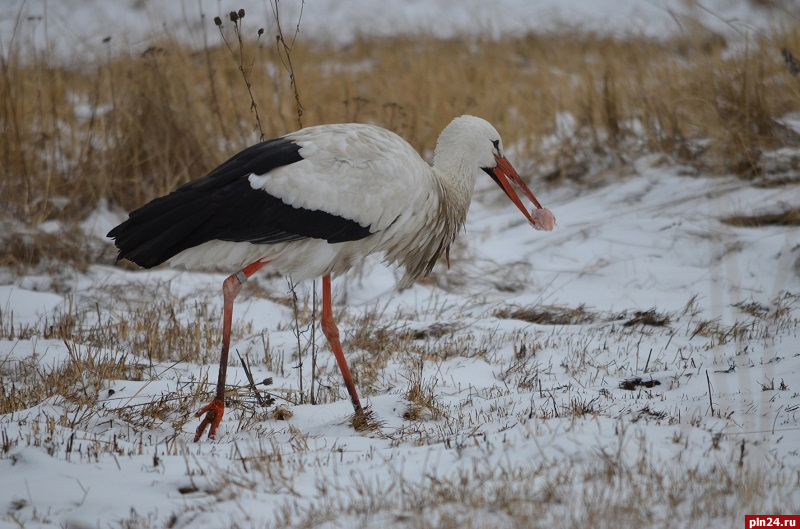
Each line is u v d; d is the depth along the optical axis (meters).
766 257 11.63
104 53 20.47
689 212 13.15
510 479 5.38
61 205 13.80
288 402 8.03
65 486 5.53
